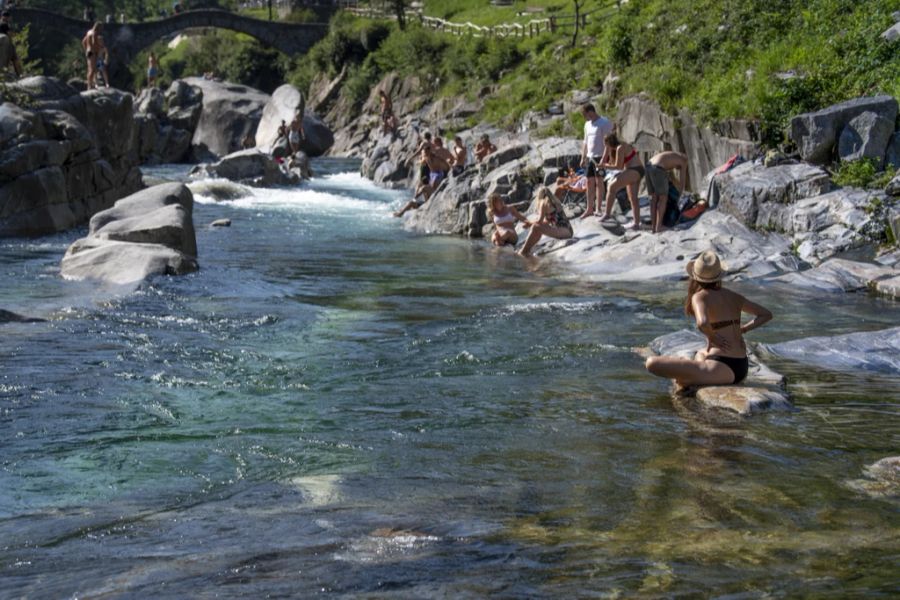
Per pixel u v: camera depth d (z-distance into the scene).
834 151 15.68
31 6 94.06
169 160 50.69
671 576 4.15
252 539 4.70
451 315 11.02
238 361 8.83
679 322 10.54
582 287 13.14
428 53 64.12
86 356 8.85
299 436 6.65
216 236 19.16
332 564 4.33
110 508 5.28
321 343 9.59
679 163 16.06
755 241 14.86
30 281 12.84
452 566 4.29
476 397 7.61
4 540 4.78
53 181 19.08
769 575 4.15
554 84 38.56
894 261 13.33
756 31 21.30
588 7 57.38
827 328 10.31
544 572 4.21
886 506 5.12
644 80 23.41
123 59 75.81
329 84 72.94
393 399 7.57
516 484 5.58
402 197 29.75
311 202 27.06
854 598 3.90
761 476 5.68
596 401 7.45
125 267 13.17
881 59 17.36
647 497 5.31
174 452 6.32
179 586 4.09
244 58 80.75
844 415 7.04
